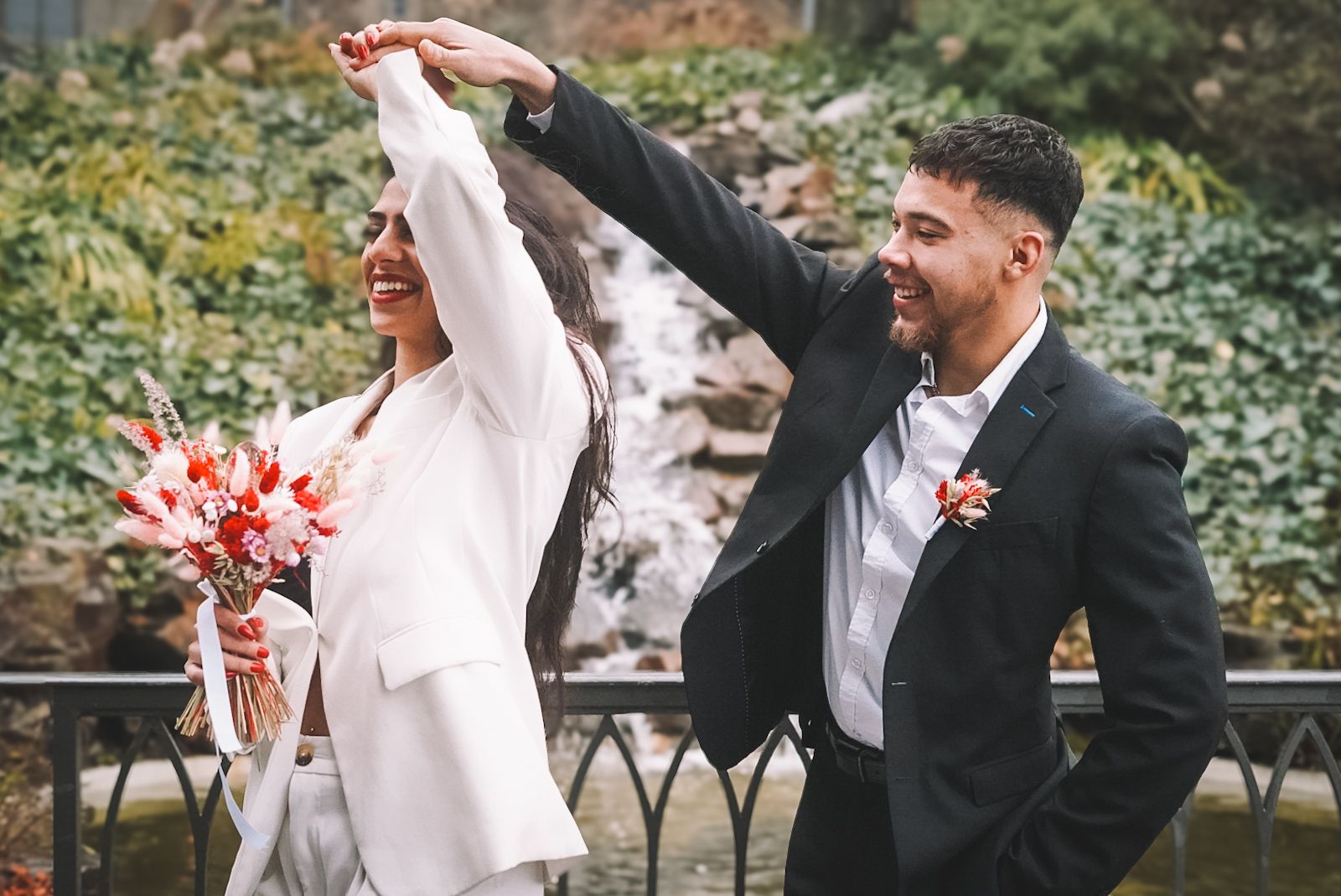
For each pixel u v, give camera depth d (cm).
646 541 705
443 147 149
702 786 544
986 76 750
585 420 171
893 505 170
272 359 651
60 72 685
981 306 165
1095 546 161
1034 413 166
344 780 152
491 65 165
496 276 151
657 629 693
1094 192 700
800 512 175
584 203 740
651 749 611
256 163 685
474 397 160
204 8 718
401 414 164
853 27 774
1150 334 673
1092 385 169
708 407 732
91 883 379
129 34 708
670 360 739
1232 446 652
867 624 172
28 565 550
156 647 582
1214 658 157
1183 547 159
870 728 174
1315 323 682
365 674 152
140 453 605
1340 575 628
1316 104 711
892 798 160
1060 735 180
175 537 142
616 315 739
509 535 161
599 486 183
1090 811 160
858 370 181
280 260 669
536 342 156
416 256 169
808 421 181
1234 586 622
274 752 156
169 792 492
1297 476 645
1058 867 160
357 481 147
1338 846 446
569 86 173
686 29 788
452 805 149
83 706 212
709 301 746
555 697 189
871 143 737
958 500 160
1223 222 693
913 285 166
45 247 625
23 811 420
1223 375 667
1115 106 740
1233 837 457
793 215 727
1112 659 161
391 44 162
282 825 159
